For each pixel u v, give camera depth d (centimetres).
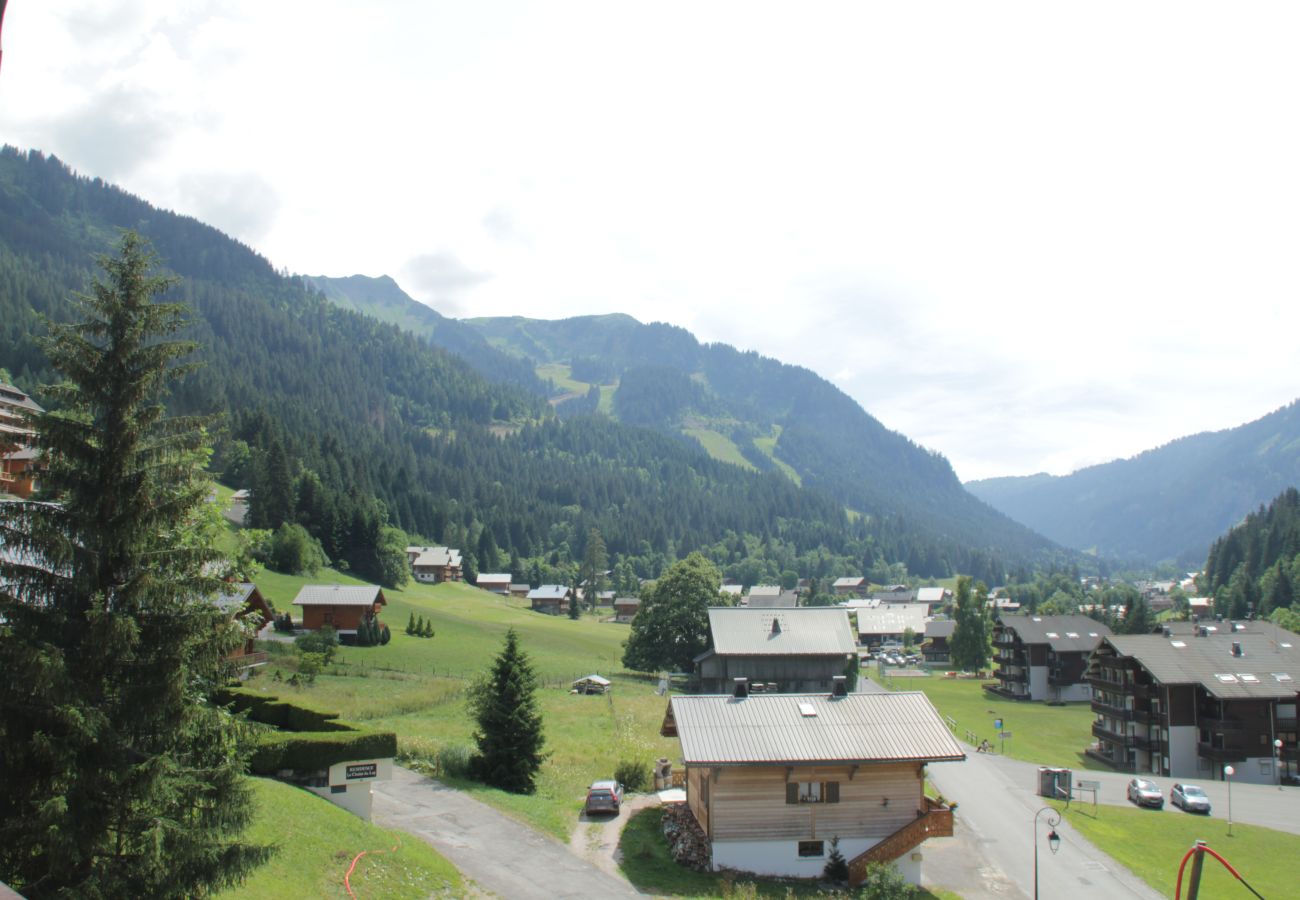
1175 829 4778
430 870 2938
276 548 12644
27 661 1650
